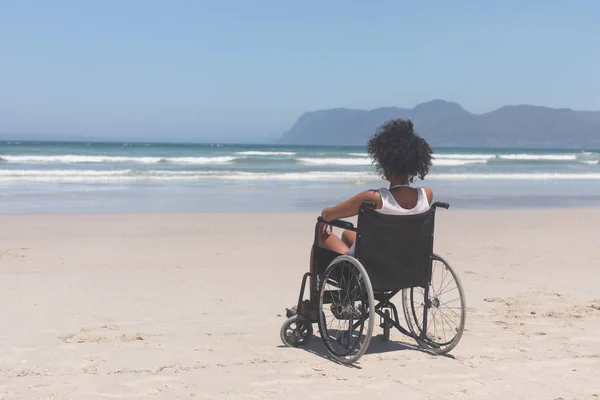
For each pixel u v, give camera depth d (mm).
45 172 25156
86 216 13125
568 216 14703
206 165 34531
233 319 5598
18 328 5117
